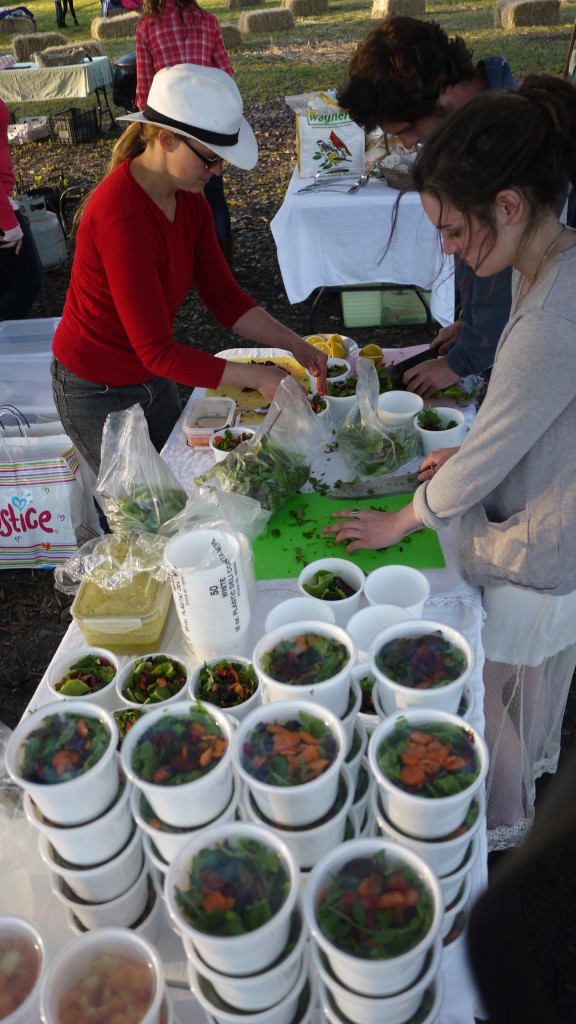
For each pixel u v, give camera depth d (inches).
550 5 573.3
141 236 76.4
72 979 32.9
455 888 38.2
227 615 53.5
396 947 29.7
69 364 91.2
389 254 167.2
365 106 72.3
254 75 507.2
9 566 128.7
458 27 599.5
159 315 79.3
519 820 78.6
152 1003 31.3
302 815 36.0
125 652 59.4
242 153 75.0
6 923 35.7
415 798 34.4
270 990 31.8
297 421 76.7
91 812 36.4
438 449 77.5
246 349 111.0
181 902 31.8
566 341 47.5
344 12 754.2
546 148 46.5
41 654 114.6
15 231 163.0
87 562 61.7
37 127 397.4
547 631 64.2
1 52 600.7
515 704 70.5
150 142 74.5
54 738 39.4
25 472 120.0
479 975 28.5
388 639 47.1
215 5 829.2
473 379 95.4
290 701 39.9
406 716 39.4
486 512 63.1
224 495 67.5
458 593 63.2
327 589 58.7
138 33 179.0
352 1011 31.5
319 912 31.3
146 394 94.5
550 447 55.4
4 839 43.3
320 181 173.9
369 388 81.5
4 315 177.2
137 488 66.9
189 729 39.9
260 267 240.7
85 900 38.4
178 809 36.4
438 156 48.2
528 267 52.4
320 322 207.3
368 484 78.2
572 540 58.4
